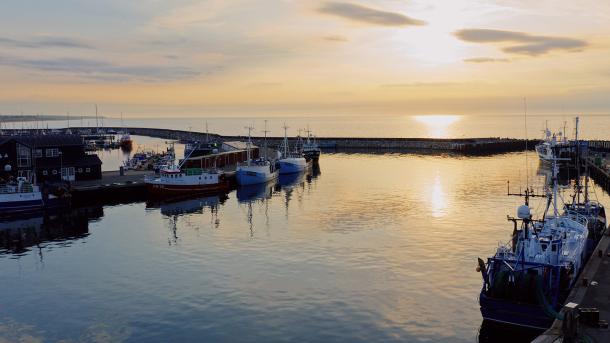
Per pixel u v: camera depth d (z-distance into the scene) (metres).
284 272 41.41
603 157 122.81
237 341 29.31
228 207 72.94
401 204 71.94
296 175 111.69
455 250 47.28
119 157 162.62
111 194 79.44
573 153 122.12
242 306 34.38
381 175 107.88
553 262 32.12
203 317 32.75
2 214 67.00
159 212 69.38
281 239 52.47
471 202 72.75
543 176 103.50
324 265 43.16
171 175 83.31
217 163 114.56
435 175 106.19
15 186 70.50
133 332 30.75
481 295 29.61
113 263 45.00
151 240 53.22
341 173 113.56
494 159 142.88
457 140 188.62
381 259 44.62
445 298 35.38
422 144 184.38
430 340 29.33
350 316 32.56
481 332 30.19
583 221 43.78
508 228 56.00
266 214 66.81
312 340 29.36
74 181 84.38
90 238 54.62
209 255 46.97
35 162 81.25
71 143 86.06
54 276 41.59
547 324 28.08
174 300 35.72
